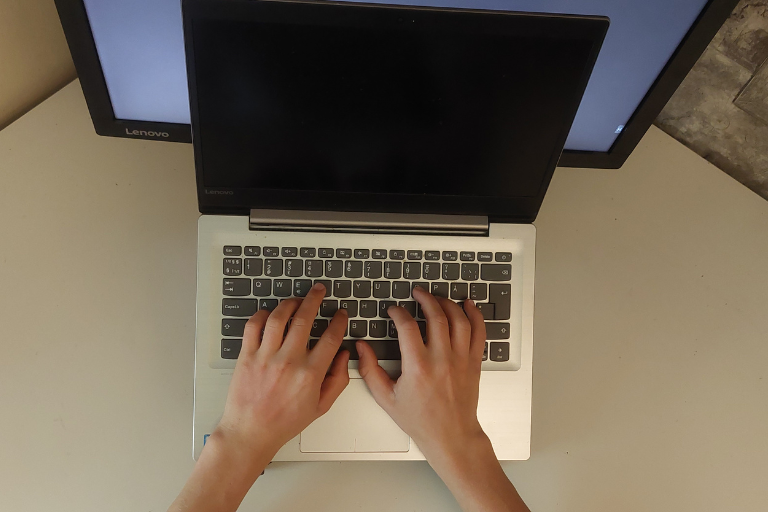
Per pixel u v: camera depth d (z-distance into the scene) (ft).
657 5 1.44
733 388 1.91
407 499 1.78
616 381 1.91
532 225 1.82
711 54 1.83
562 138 1.64
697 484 1.85
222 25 1.38
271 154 1.63
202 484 1.53
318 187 1.71
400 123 1.59
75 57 1.53
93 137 1.86
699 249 1.99
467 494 1.60
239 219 1.74
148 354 1.79
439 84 1.52
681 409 1.90
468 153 1.67
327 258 1.75
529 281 1.81
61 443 1.71
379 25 1.41
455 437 1.65
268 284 1.73
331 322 1.70
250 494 1.74
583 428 1.87
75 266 1.80
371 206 1.76
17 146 1.82
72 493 1.69
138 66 1.58
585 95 1.70
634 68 1.61
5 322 1.74
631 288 1.96
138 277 1.82
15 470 1.67
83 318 1.78
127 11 1.43
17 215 1.79
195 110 1.52
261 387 1.61
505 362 1.79
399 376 1.75
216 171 1.65
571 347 1.92
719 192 2.02
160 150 1.90
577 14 1.48
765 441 1.88
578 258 1.97
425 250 1.79
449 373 1.66
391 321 1.76
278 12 1.38
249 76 1.47
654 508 1.83
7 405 1.70
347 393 1.73
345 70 1.48
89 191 1.84
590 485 1.84
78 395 1.74
